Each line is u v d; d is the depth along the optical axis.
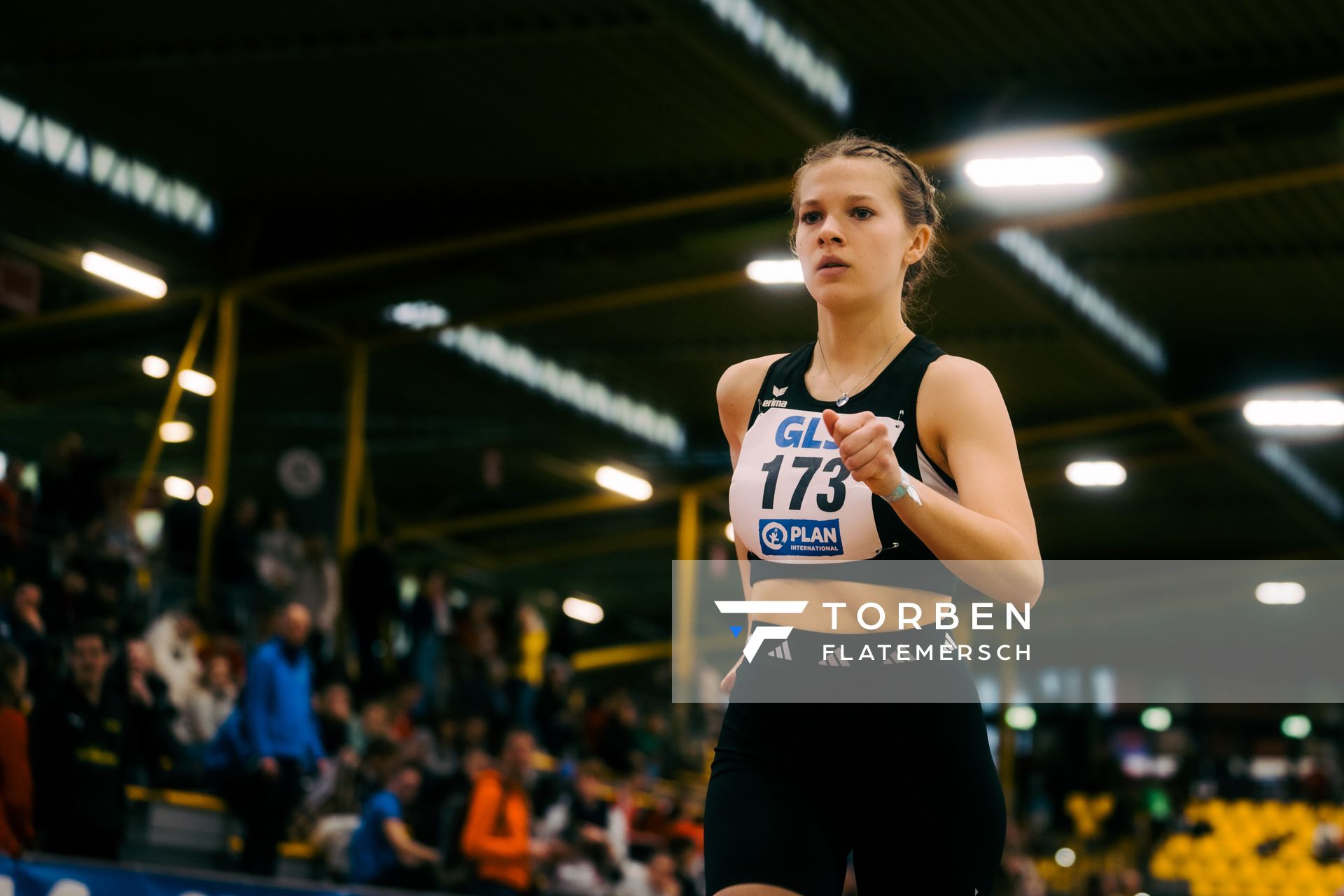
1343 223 29.77
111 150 27.70
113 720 15.46
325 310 32.16
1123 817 46.53
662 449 42.72
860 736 4.35
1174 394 37.78
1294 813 46.47
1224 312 35.16
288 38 24.56
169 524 25.50
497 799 19.17
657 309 35.16
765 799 4.39
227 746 18.64
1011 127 26.25
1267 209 29.44
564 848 19.91
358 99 26.39
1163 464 42.28
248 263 30.66
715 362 38.47
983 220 28.64
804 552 4.47
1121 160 26.05
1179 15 23.69
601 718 32.66
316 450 44.19
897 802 4.36
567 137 27.39
